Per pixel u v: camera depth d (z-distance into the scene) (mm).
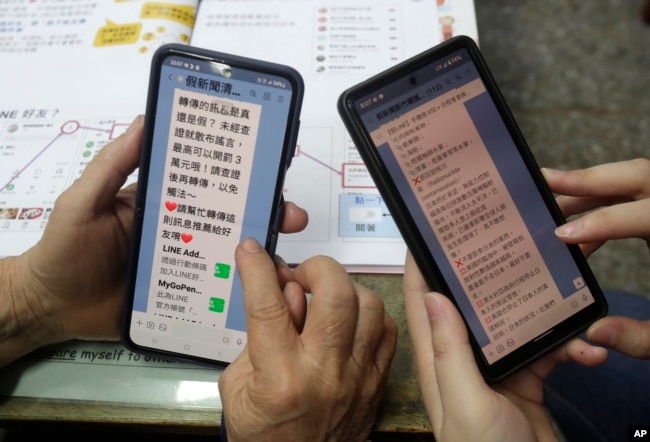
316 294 381
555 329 431
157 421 444
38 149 554
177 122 414
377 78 417
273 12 632
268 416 359
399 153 421
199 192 425
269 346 360
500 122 431
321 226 514
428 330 435
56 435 674
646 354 418
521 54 1231
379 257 502
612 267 1023
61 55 609
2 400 453
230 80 407
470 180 428
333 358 373
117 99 582
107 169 426
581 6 1275
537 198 432
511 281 430
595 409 600
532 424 434
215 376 458
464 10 623
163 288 442
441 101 427
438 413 411
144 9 633
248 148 416
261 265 380
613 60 1216
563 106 1174
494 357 424
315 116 563
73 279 441
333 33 615
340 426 396
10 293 440
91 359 469
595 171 450
